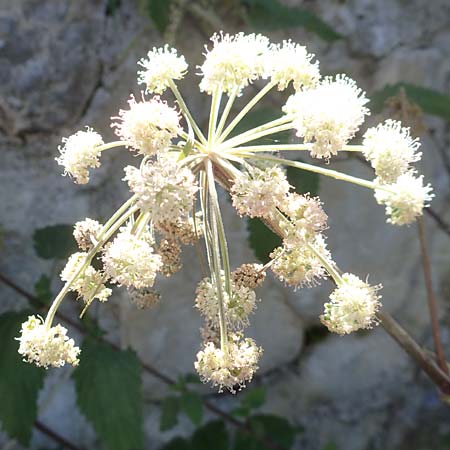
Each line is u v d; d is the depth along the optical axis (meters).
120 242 0.17
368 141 0.18
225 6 0.40
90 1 0.41
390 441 0.47
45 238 0.35
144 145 0.17
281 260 0.19
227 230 0.43
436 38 0.44
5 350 0.32
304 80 0.19
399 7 0.44
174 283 0.43
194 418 0.37
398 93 0.32
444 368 0.23
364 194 0.44
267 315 0.46
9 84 0.40
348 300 0.18
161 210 0.16
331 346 0.47
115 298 0.44
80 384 0.32
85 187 0.42
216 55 0.18
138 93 0.41
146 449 0.45
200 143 0.19
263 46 0.19
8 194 0.42
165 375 0.45
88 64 0.41
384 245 0.45
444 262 0.46
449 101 0.32
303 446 0.47
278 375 0.47
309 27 0.37
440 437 0.47
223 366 0.17
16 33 0.40
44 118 0.41
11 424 0.31
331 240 0.45
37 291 0.35
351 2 0.43
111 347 0.33
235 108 0.42
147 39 0.41
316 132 0.17
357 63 0.43
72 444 0.42
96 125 0.42
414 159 0.18
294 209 0.17
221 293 0.17
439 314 0.47
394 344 0.47
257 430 0.41
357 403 0.48
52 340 0.18
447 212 0.46
